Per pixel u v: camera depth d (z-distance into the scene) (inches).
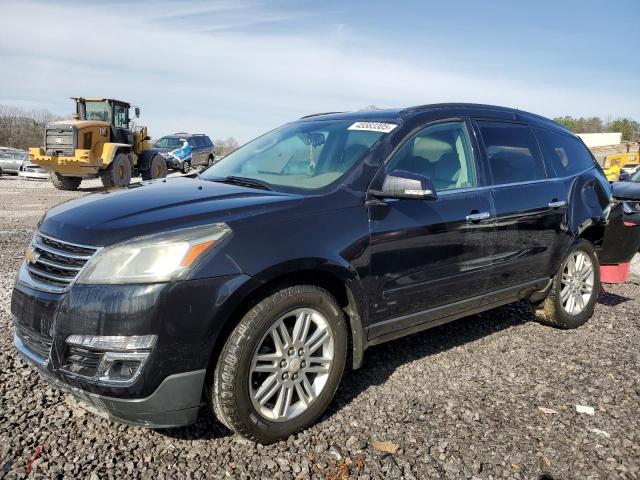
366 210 123.0
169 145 1085.1
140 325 94.4
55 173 726.5
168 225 101.7
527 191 162.4
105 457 103.1
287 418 110.7
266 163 150.7
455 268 141.3
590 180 190.1
